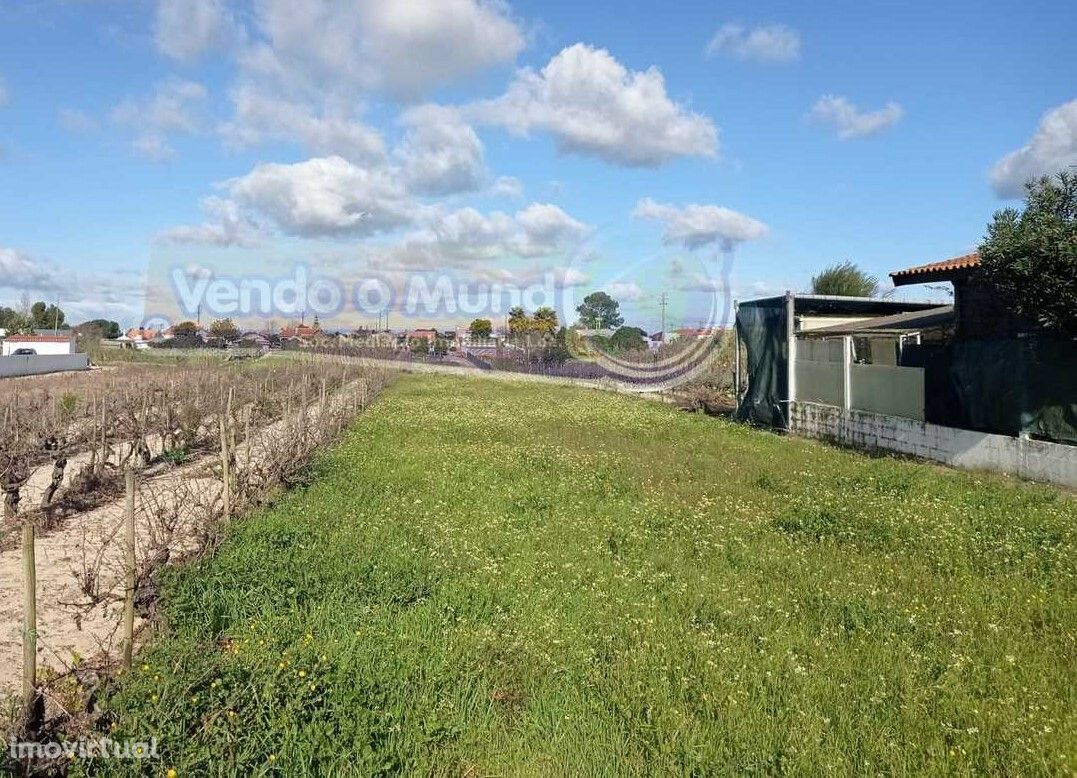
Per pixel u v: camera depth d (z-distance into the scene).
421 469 11.77
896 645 5.34
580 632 5.46
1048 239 10.93
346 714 4.06
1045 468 11.55
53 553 7.85
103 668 4.26
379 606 5.71
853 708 4.44
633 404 24.20
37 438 13.50
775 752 3.95
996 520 8.77
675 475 11.80
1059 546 7.62
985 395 12.98
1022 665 5.02
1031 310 11.66
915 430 14.32
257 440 15.42
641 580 6.73
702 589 6.50
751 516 9.12
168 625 5.19
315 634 5.19
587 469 12.09
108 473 11.81
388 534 7.87
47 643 5.28
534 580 6.64
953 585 6.67
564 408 22.20
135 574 5.11
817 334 18.73
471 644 5.12
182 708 3.88
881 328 17.86
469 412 20.75
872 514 8.95
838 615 5.92
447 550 7.41
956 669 4.90
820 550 7.74
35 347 54.28
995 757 3.95
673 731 4.11
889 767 3.83
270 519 8.09
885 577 6.92
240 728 3.79
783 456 14.07
